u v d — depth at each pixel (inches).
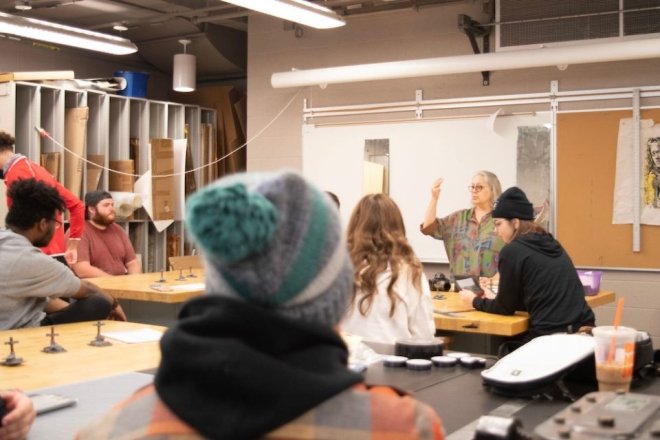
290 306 29.7
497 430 42.9
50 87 236.8
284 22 264.5
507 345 89.1
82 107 240.8
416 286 103.3
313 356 30.0
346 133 252.1
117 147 262.5
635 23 208.8
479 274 200.1
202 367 28.7
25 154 236.2
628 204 209.0
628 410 44.7
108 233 205.5
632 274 209.0
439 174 236.4
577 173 216.1
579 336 69.1
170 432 29.2
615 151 211.2
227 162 297.3
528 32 221.5
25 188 119.5
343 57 254.4
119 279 178.9
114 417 31.3
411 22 242.2
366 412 29.5
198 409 29.0
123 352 89.7
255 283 28.8
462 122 232.5
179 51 297.0
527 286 126.0
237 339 29.3
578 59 204.8
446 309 138.3
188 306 31.2
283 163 265.1
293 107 263.0
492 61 215.0
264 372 28.5
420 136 239.3
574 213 216.4
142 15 267.1
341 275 30.6
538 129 221.5
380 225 105.6
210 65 301.3
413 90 240.7
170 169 263.9
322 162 256.4
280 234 28.6
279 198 29.0
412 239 240.1
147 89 299.7
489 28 227.9
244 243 27.6
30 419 55.7
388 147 244.7
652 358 67.4
